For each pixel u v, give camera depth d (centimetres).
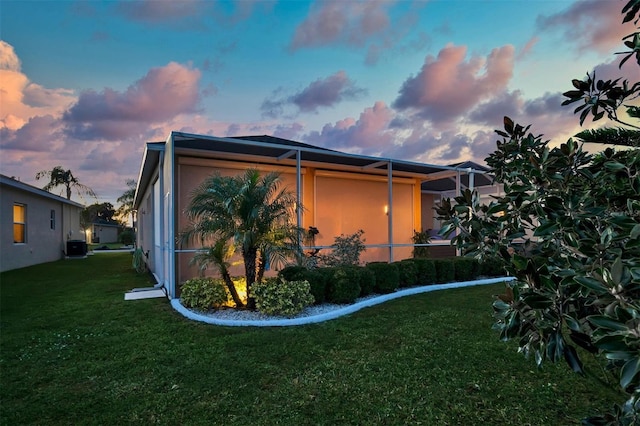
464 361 358
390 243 916
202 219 582
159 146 755
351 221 1079
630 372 104
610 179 171
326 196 1036
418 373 331
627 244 124
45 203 1498
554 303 146
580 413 263
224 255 574
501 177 241
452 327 472
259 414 266
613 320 111
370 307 595
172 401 286
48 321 518
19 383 321
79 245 1762
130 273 1114
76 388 311
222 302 579
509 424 250
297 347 401
